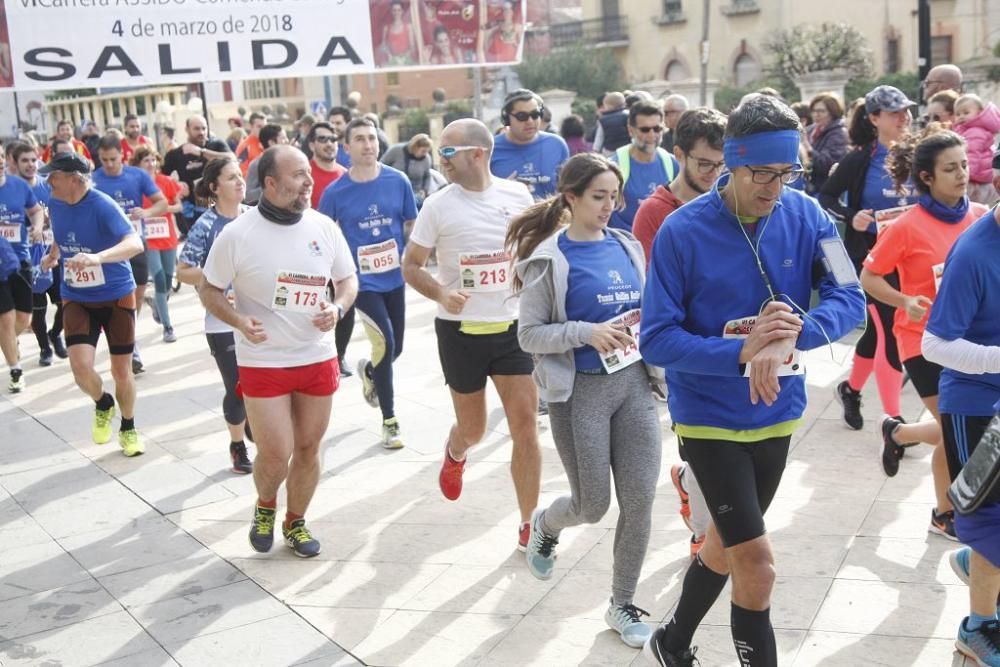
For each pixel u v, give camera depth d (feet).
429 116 90.84
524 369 16.31
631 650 13.28
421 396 25.70
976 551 11.66
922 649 12.81
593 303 13.33
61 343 32.48
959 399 12.52
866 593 14.29
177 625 14.74
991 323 12.10
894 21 118.62
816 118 30.14
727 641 13.25
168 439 23.57
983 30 111.34
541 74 141.18
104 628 14.78
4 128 103.24
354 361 29.71
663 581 15.02
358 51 31.86
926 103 29.32
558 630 13.92
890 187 21.57
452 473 17.53
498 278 16.39
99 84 30.17
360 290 22.27
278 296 15.71
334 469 20.85
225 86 155.94
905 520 16.60
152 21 30.27
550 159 23.94
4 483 21.21
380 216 23.08
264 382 15.94
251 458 21.85
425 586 15.48
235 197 19.22
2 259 27.25
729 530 10.59
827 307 10.21
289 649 13.88
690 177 15.49
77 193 21.90
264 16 30.99
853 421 21.06
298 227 16.01
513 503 18.53
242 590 15.72
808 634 13.32
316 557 16.74
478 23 33.22
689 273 10.46
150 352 32.50
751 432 10.74
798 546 15.88
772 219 10.47
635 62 146.41
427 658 13.43
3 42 29.58
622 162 22.08
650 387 13.64
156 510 19.22
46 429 24.85
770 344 9.77
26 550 17.75
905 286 15.94
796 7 126.41
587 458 13.20
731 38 134.21
